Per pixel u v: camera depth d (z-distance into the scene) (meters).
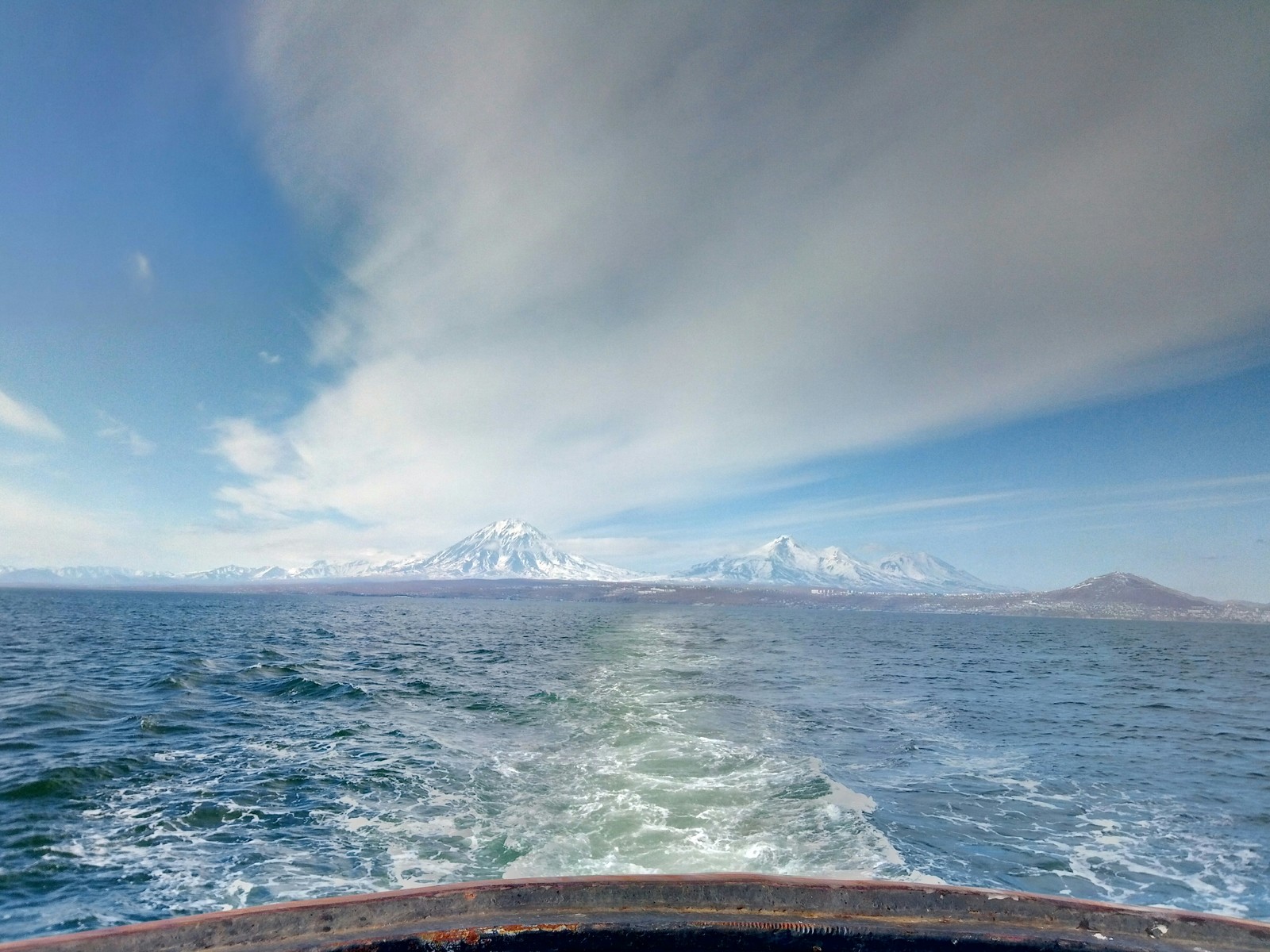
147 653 40.06
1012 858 10.47
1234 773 16.59
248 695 24.86
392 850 10.12
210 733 18.05
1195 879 9.92
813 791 13.05
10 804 11.91
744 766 14.91
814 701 26.05
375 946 2.77
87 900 8.59
